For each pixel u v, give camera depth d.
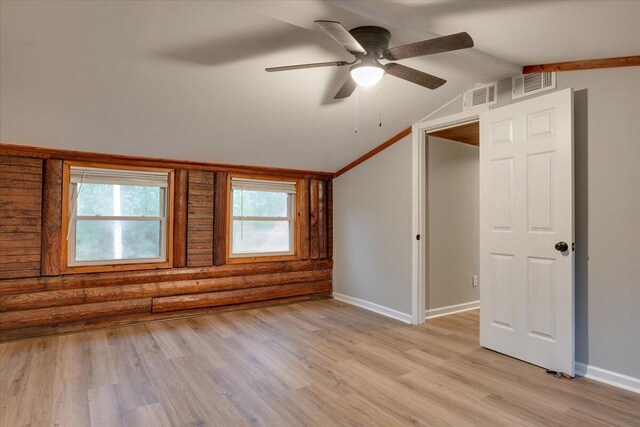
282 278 4.84
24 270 3.45
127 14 2.16
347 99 3.44
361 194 4.78
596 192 2.61
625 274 2.47
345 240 5.06
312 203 5.12
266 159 4.47
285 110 3.49
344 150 4.52
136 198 4.06
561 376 2.63
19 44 2.29
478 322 4.04
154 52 2.52
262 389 2.45
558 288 2.67
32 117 3.04
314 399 2.32
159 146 3.78
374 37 2.26
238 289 4.55
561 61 2.76
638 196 2.42
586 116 2.66
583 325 2.66
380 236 4.47
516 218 2.95
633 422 2.05
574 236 2.67
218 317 4.22
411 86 3.32
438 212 4.34
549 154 2.73
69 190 3.68
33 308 3.48
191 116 3.35
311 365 2.84
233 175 4.54
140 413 2.14
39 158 3.53
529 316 2.86
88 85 2.76
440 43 2.04
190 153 4.03
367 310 4.56
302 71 2.95
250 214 4.74
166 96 3.02
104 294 3.78
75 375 2.64
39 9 2.06
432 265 4.26
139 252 4.07
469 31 2.37
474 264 4.73
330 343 3.35
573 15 2.00
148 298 4.00
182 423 2.05
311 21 2.23
